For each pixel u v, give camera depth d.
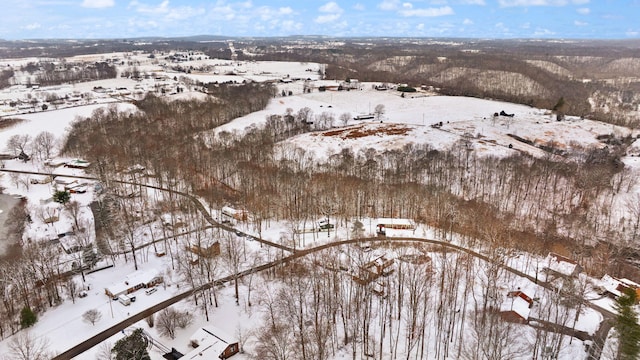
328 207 139.38
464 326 86.25
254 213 134.38
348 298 93.31
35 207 148.88
